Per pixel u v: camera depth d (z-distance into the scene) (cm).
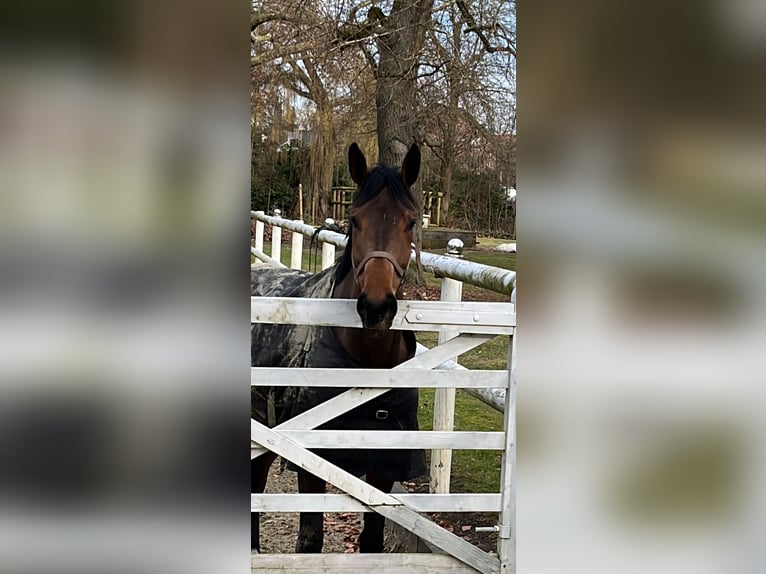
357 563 171
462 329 169
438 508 173
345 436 169
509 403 171
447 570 172
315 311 169
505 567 171
